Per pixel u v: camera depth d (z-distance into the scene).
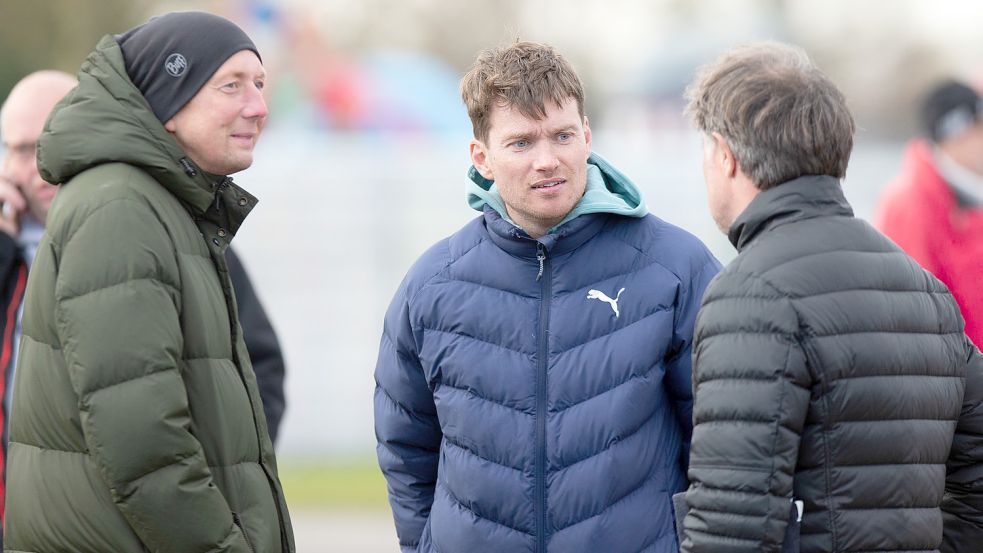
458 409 12.34
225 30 11.87
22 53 68.75
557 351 12.13
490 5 93.19
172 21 11.80
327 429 37.97
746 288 9.79
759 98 10.15
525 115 11.84
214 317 11.48
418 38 93.69
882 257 10.09
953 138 18.02
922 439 9.90
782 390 9.47
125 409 10.45
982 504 10.82
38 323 11.07
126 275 10.70
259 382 16.39
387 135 61.59
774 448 9.43
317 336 38.06
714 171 10.58
